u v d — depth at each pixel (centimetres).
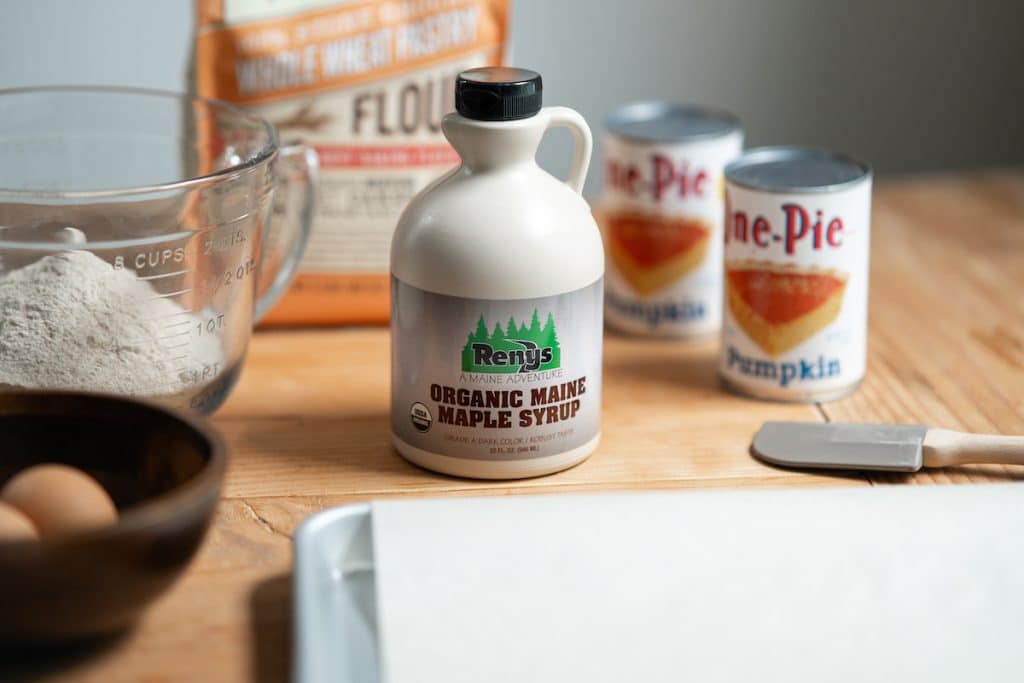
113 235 102
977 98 179
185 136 116
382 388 116
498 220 100
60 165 116
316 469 106
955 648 90
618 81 171
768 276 112
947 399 115
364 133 121
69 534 84
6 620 85
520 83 100
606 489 104
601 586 93
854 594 93
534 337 102
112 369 103
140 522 85
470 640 90
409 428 105
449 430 104
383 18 119
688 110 128
